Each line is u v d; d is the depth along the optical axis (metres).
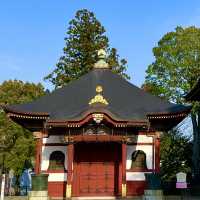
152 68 77.81
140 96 50.22
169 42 78.19
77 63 69.38
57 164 46.47
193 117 67.31
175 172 66.62
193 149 64.62
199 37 77.19
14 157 69.25
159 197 40.91
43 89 78.06
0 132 70.38
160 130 47.28
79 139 44.06
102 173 46.62
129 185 45.62
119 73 71.19
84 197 45.28
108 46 71.81
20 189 73.56
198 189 48.94
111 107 46.34
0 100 72.94
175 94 75.06
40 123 47.38
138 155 46.47
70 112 46.41
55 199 44.69
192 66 74.88
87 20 71.62
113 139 44.09
